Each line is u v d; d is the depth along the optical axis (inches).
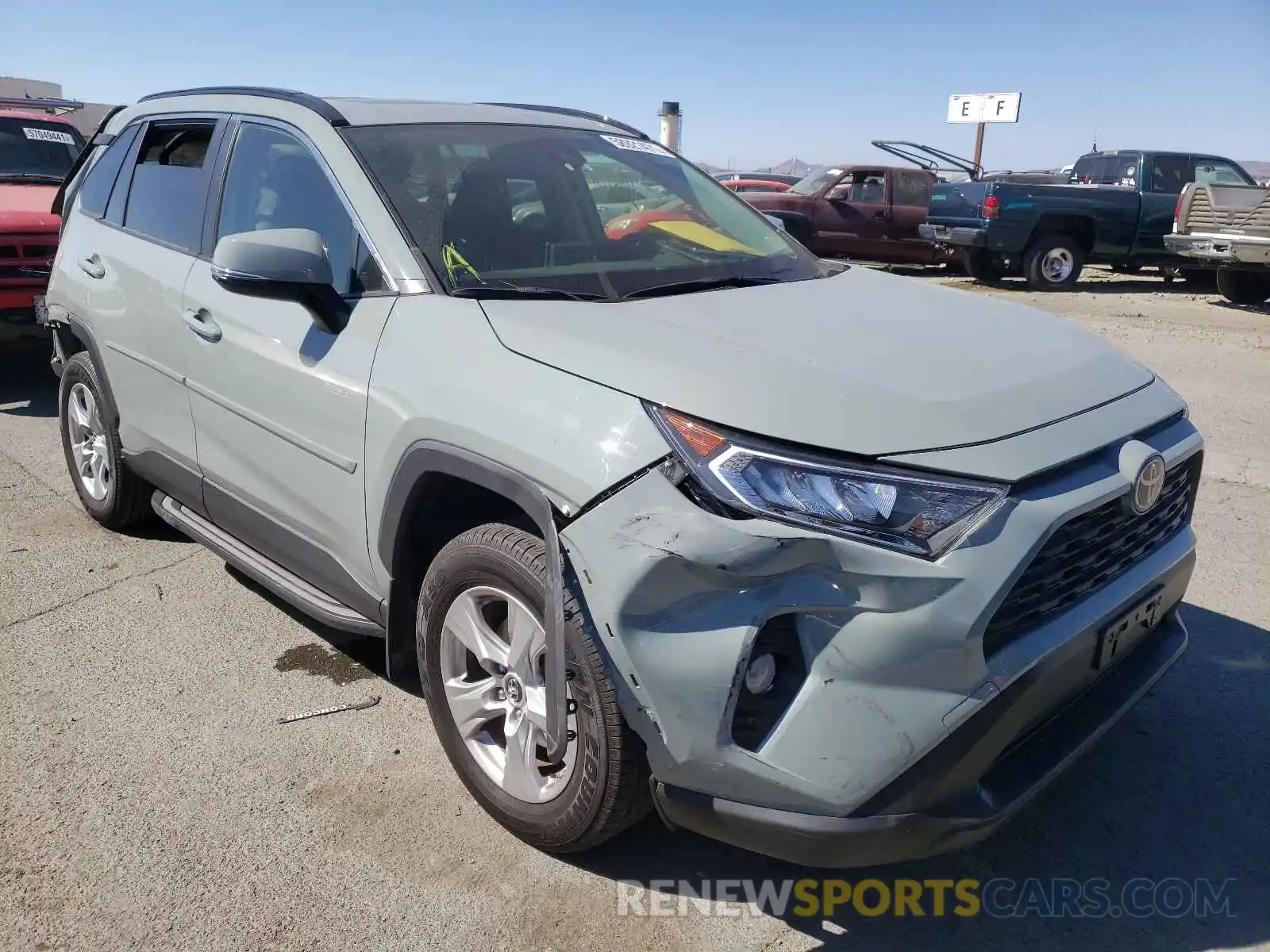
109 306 161.3
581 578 85.7
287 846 105.5
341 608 125.2
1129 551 99.0
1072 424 91.9
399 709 131.0
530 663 100.3
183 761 119.3
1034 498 84.5
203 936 93.7
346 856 104.2
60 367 191.9
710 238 136.6
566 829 97.7
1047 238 569.0
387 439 106.2
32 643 146.5
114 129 180.7
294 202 128.3
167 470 154.4
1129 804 114.1
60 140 363.9
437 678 110.0
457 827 108.7
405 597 113.5
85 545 181.5
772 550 79.4
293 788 114.7
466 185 123.3
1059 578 88.3
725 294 114.5
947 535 80.5
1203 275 631.8
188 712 129.6
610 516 84.2
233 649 145.7
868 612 79.8
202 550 180.4
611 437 86.6
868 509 80.1
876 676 80.1
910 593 79.1
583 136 146.7
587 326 98.4
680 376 88.1
